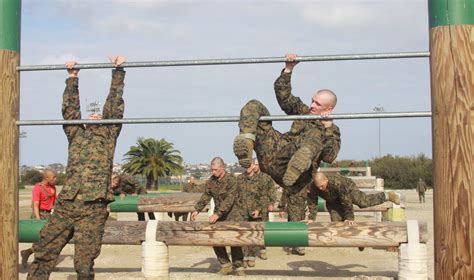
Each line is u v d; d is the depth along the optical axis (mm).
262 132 4730
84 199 5098
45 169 9969
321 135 4633
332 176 7504
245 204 8703
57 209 5152
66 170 5238
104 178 5184
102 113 5195
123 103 5195
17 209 5129
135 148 55281
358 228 6793
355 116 4441
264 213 9180
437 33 4137
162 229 7074
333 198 7641
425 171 60375
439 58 4121
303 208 10250
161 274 7039
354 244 6766
